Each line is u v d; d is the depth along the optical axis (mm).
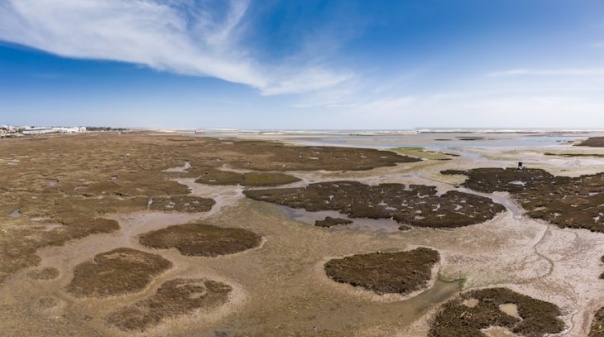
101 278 18391
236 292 17688
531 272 19281
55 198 33750
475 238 24453
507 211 30688
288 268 20297
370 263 20391
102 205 31781
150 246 23031
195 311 15945
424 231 26047
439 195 36031
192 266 20406
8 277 18547
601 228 24984
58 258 21062
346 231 26219
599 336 13344
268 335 14469
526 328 14211
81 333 14398
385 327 14875
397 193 36875
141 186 39000
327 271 19641
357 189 38750
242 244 23328
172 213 30344
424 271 19406
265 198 35031
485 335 13961
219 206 32719
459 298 16641
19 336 14109
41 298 16734
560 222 26688
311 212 30875
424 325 14914
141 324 14922
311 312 16047
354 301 16859
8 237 23484
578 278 18438
